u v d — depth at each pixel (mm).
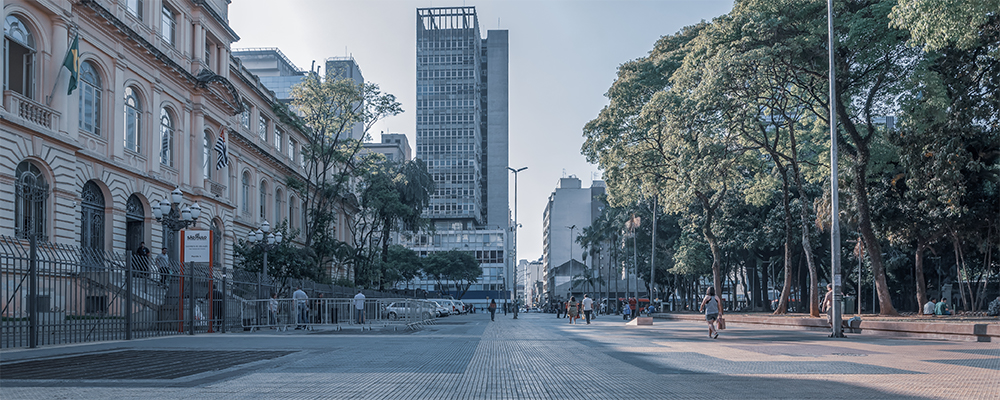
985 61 26891
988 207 33406
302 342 18328
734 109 31859
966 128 28078
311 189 61250
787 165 40000
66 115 26703
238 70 45594
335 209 69625
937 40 20000
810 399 7547
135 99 32500
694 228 52031
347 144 50156
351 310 29500
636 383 9141
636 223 65312
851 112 33531
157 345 16734
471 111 154375
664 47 47969
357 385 8859
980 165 29953
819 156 38844
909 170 30797
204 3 38219
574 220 149000
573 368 11234
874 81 30391
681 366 11500
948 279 58062
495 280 141125
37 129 24766
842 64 29484
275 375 9953
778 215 48781
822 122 39531
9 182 23641
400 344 17594
